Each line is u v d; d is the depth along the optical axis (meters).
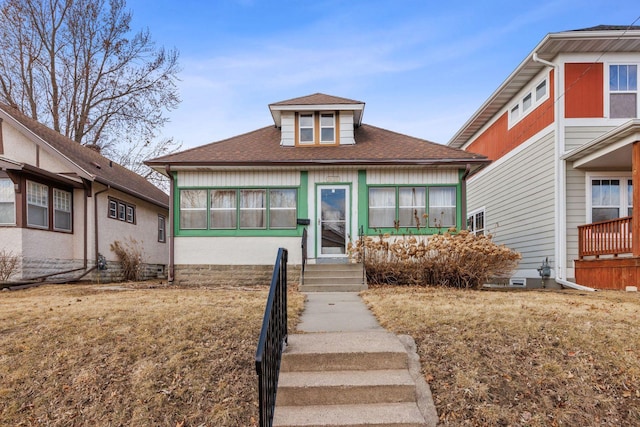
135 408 4.02
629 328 5.17
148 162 11.66
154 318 5.95
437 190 11.98
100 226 14.57
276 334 3.96
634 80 11.56
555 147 11.67
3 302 7.98
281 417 3.73
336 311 7.03
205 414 3.92
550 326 5.22
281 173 12.09
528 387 4.02
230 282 11.91
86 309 6.71
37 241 12.33
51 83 21.62
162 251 20.23
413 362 4.48
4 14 19.44
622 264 9.83
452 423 3.65
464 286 10.23
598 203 11.62
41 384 4.39
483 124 17.77
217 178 12.13
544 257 12.29
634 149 9.45
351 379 4.17
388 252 10.88
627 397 3.87
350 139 13.10
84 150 17.81
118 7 21.91
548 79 12.16
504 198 15.35
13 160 12.45
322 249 11.92
